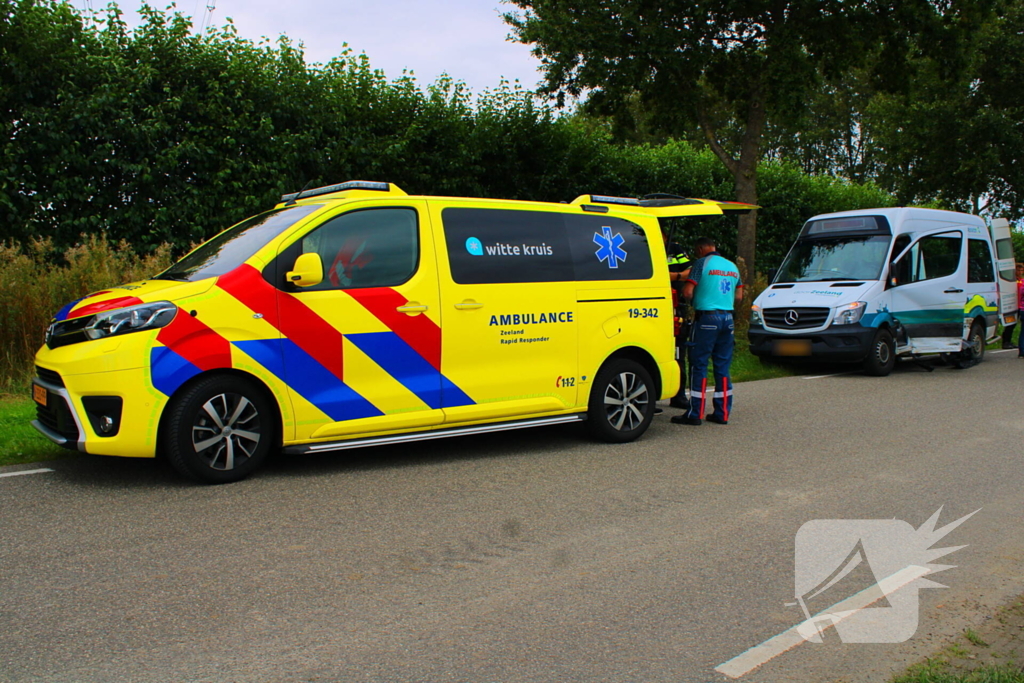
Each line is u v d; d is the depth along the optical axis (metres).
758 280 16.11
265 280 5.62
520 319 6.68
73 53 11.83
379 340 6.02
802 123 16.66
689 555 4.51
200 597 3.82
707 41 16.47
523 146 16.03
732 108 19.02
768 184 20.44
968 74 18.11
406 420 6.18
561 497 5.58
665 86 16.97
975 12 16.61
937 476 6.28
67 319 5.49
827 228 13.79
